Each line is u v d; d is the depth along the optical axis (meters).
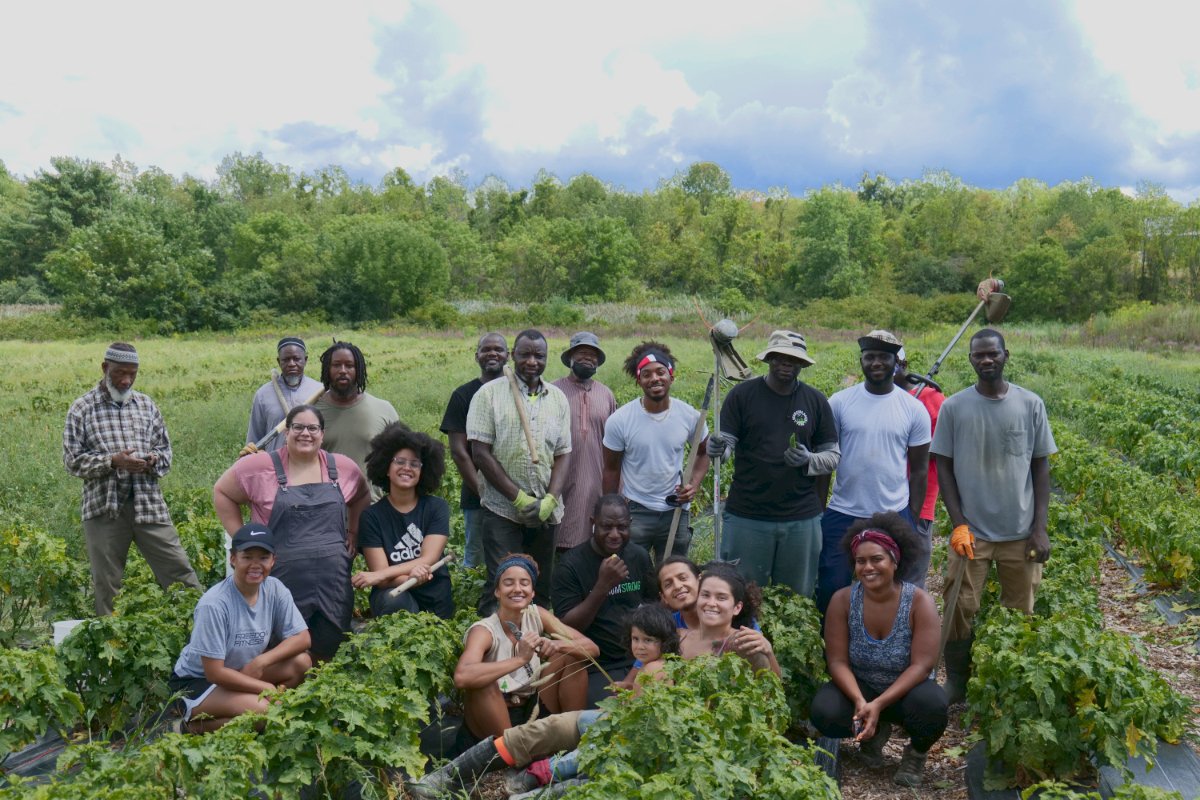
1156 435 14.23
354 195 118.81
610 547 5.92
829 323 63.09
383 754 4.54
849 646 5.43
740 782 4.02
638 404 6.98
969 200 101.06
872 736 5.19
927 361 28.83
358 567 8.11
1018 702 4.86
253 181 124.50
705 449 6.92
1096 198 111.12
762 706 4.54
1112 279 72.81
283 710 4.52
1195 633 7.51
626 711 4.24
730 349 6.56
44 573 7.36
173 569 7.38
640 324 57.69
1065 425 16.97
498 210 109.44
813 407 6.31
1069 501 11.91
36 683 5.06
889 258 93.94
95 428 7.10
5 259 73.94
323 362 7.24
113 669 5.61
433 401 19.80
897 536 5.30
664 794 3.69
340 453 7.27
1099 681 4.80
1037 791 4.88
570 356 7.40
